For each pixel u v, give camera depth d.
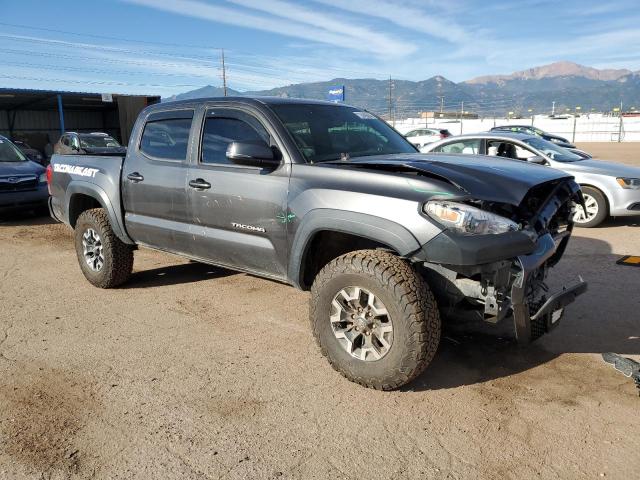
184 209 4.46
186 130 4.55
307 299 5.16
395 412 3.13
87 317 4.76
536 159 7.69
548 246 3.41
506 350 3.91
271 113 4.00
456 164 3.47
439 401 3.24
